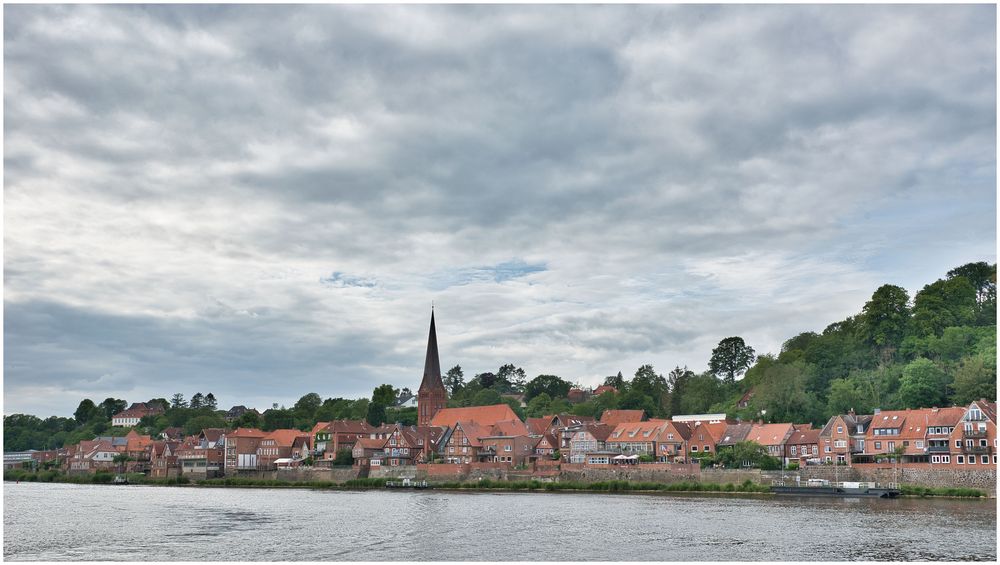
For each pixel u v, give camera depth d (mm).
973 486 140750
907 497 142375
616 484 175625
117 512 142625
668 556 89625
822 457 174125
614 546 96125
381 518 127312
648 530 107938
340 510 141125
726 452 176250
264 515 134625
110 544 102812
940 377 183875
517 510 135625
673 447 196500
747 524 111812
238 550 97375
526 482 187250
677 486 168750
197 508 149500
